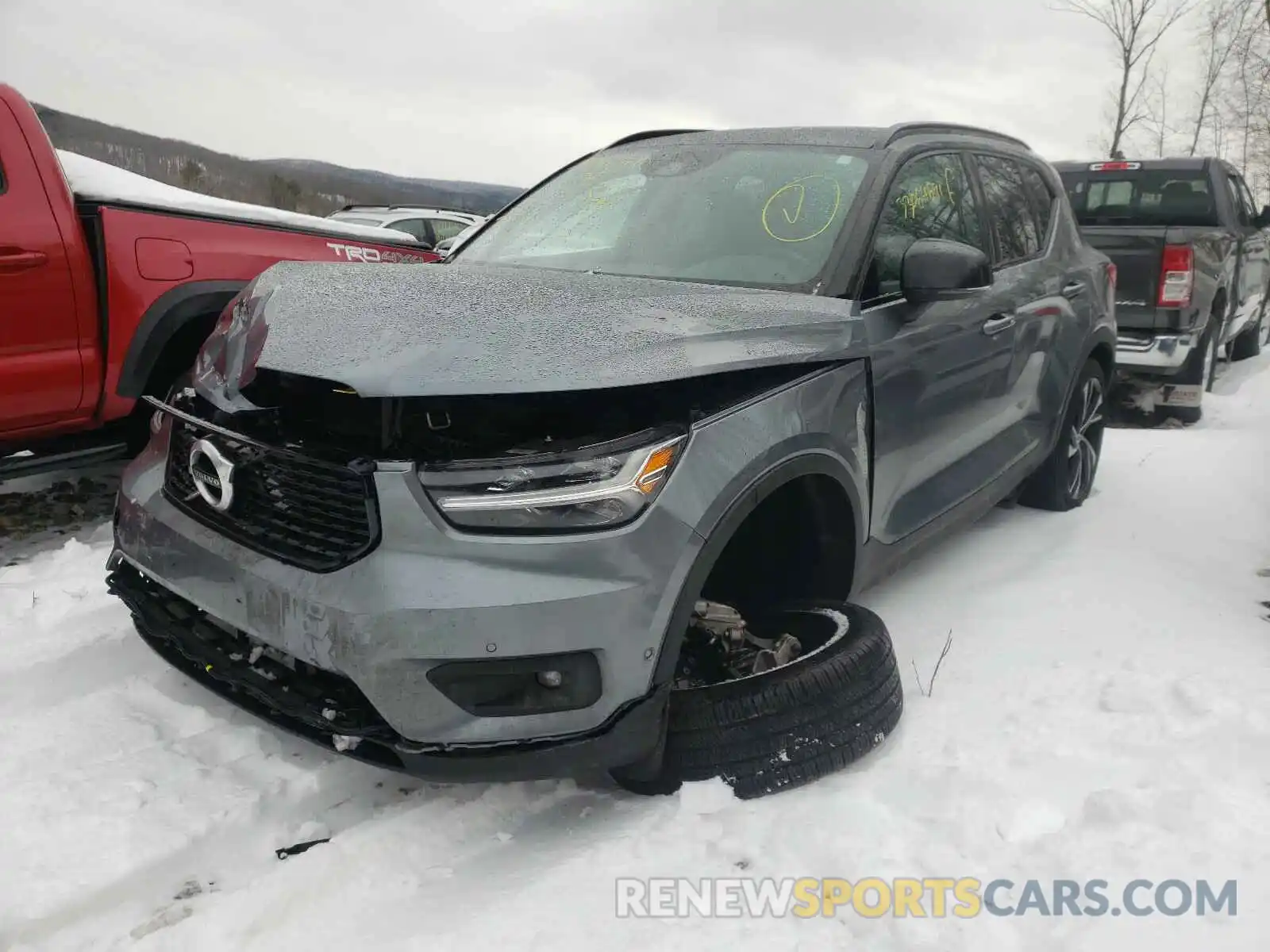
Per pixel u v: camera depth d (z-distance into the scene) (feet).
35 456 13.64
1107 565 13.53
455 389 7.10
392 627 6.88
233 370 8.38
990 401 12.39
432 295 8.45
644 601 7.20
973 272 9.45
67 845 7.57
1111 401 25.07
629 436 7.29
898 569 11.21
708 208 11.02
